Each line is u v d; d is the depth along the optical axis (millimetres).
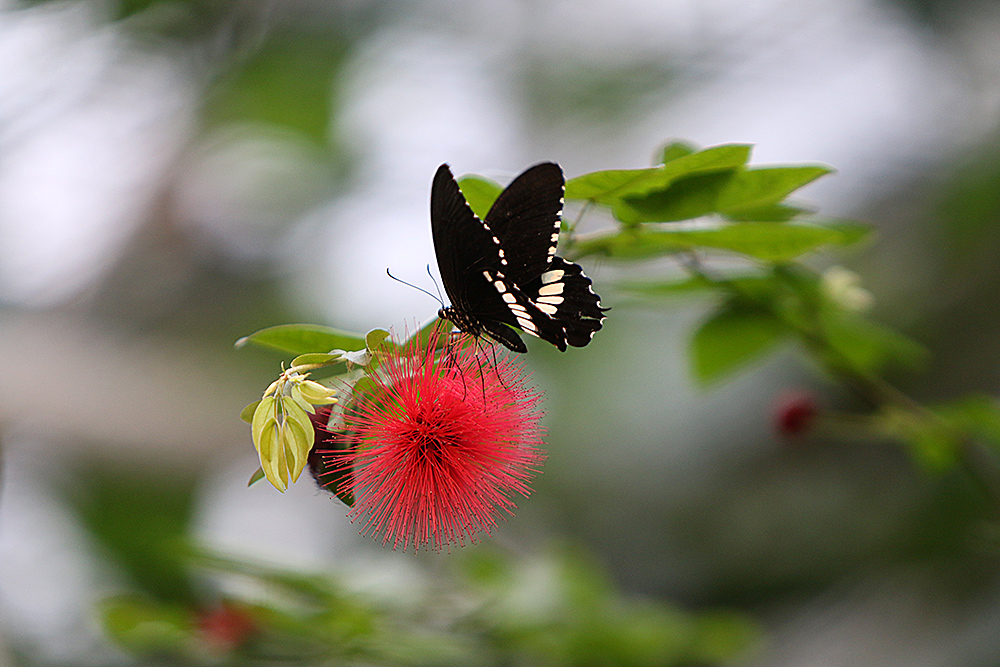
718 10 3578
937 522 2859
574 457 3221
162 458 2941
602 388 3307
